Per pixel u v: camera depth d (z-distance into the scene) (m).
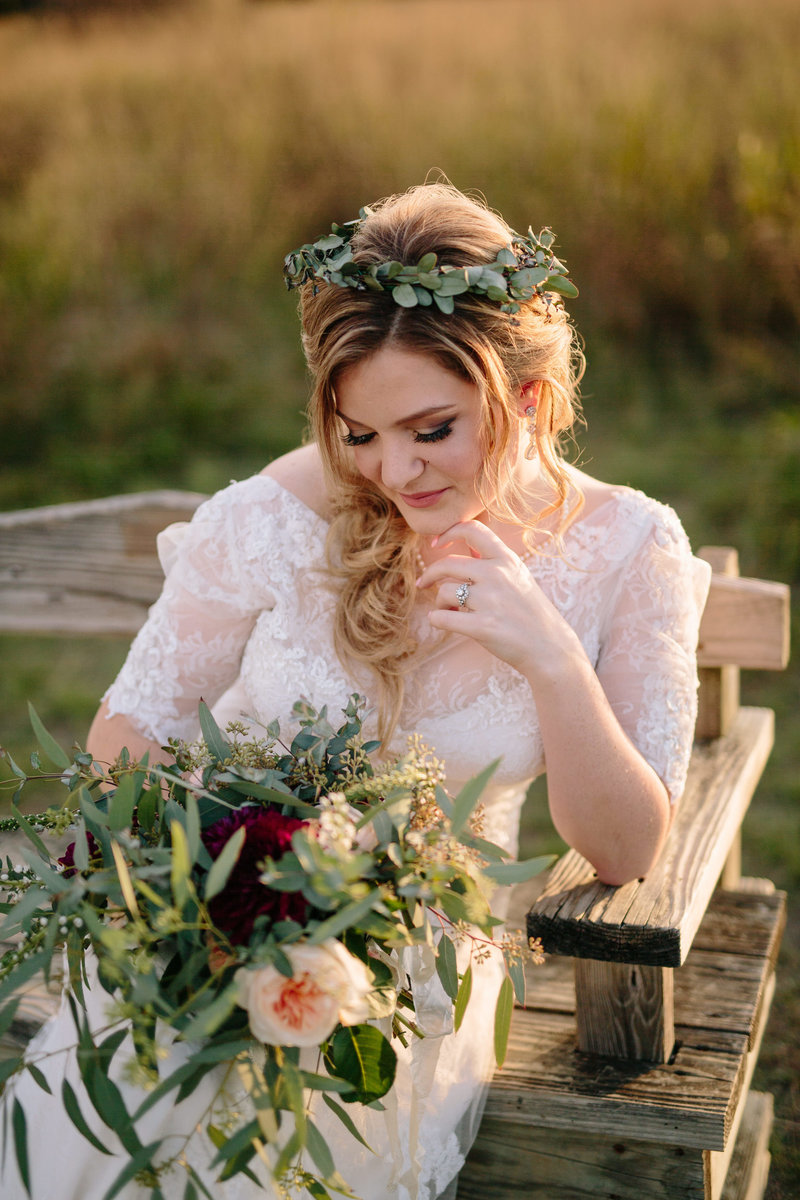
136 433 5.74
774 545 4.36
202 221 6.65
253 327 6.31
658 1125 1.46
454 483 1.50
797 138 5.91
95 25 9.12
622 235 5.99
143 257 6.61
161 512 2.48
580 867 1.63
